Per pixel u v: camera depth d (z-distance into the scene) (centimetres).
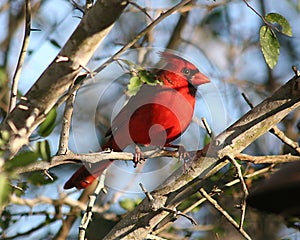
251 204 648
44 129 767
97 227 1167
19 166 666
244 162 1038
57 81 738
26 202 1073
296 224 1053
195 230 1089
